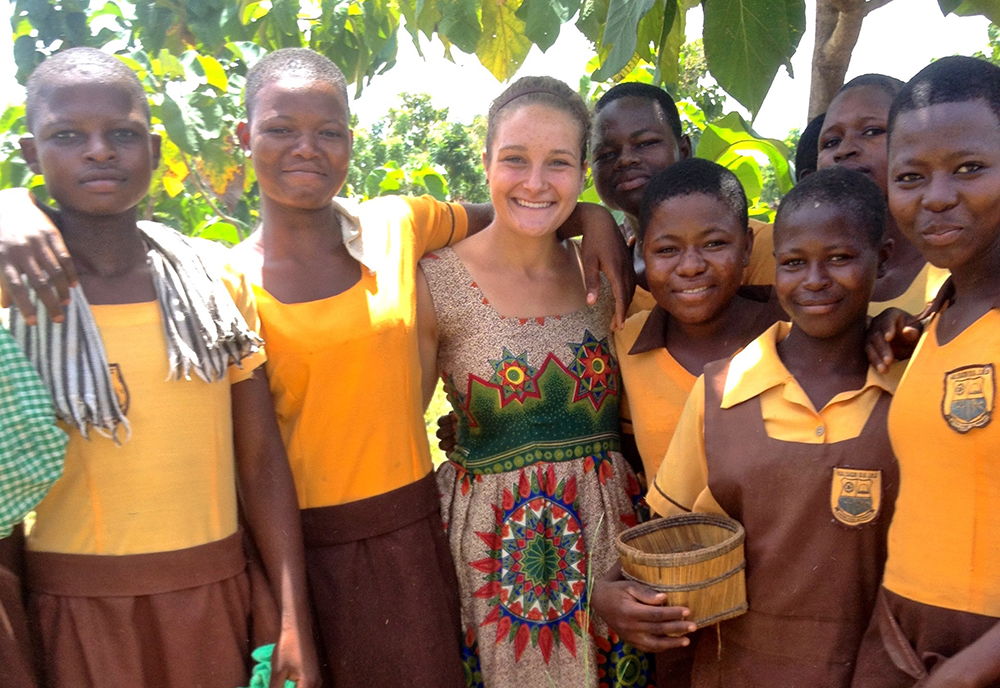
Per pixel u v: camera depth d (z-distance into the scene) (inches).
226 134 162.2
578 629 94.7
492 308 100.0
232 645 82.5
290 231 92.9
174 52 170.9
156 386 79.8
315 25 181.2
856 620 79.1
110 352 78.6
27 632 77.0
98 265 80.5
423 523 95.3
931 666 68.4
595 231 104.1
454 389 102.0
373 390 91.7
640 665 96.8
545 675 94.5
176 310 81.1
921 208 67.6
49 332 76.3
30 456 72.6
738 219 95.3
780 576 80.6
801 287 81.2
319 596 92.4
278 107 87.8
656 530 86.4
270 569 86.1
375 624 92.0
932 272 90.4
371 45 166.1
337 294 92.0
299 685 81.4
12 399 72.3
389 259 95.9
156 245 84.4
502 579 95.9
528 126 95.7
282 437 93.3
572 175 97.7
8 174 166.2
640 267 117.8
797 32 107.4
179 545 79.5
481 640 96.3
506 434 98.3
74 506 78.0
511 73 135.6
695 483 88.8
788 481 80.1
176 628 79.0
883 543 78.5
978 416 65.9
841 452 79.0
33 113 78.3
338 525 91.9
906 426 72.0
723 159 166.6
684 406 91.7
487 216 110.5
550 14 114.7
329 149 89.4
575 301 104.3
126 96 78.4
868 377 80.7
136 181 79.3
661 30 127.0
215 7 167.5
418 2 129.0
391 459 93.0
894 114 70.7
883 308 94.1
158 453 79.2
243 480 89.0
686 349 100.0
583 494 97.8
